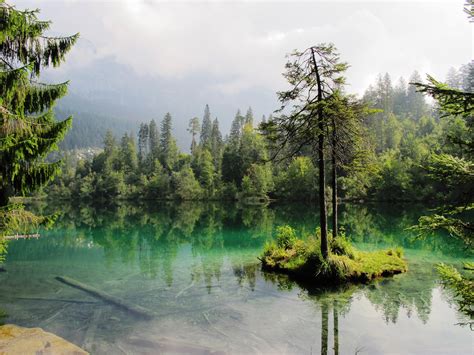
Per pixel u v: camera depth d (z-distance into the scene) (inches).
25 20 339.9
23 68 321.1
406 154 2620.6
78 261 761.6
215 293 511.2
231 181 3393.2
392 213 1784.0
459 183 204.5
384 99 4170.8
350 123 567.5
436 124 3331.7
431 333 368.5
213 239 1095.6
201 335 364.8
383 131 3309.5
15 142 333.7
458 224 206.8
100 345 341.4
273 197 3041.3
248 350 331.0
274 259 676.1
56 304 462.3
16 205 346.9
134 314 424.8
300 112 554.3
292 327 386.3
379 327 385.7
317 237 658.8
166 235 1211.2
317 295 497.0
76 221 1744.6
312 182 2716.5
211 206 2709.2
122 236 1190.3
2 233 341.7
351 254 620.4
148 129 5275.6
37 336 341.7
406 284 542.3
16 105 358.9
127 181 3838.6
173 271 657.0
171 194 3464.6
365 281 555.8
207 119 5007.4
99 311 436.8
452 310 433.4
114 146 4613.7
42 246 971.9
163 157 4232.3
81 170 4475.9
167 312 431.5
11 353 305.0
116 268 687.1
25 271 662.5
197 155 4010.8
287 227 756.6
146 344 342.3
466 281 205.3
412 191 2228.1
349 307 447.5
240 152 3427.7
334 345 342.6
